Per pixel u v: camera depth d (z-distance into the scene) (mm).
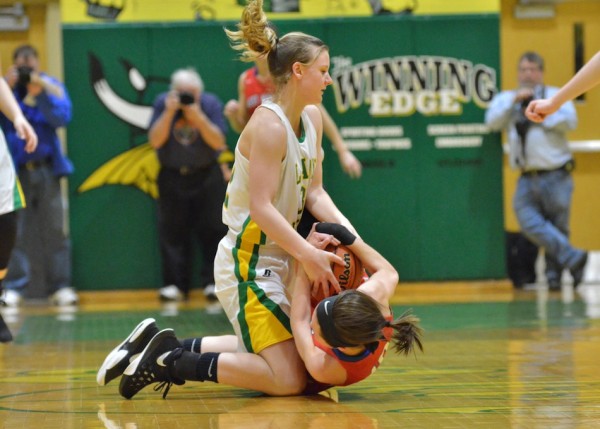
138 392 7918
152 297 18109
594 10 20047
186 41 18016
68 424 6566
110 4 18016
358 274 7418
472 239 18500
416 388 7898
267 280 7562
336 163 18234
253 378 7418
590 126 20156
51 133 17156
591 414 6621
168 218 17500
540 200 17875
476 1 18375
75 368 9492
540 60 17844
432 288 18375
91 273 18109
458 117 18406
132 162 18078
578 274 17969
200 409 7043
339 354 7145
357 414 6715
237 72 18047
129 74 18016
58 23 19688
